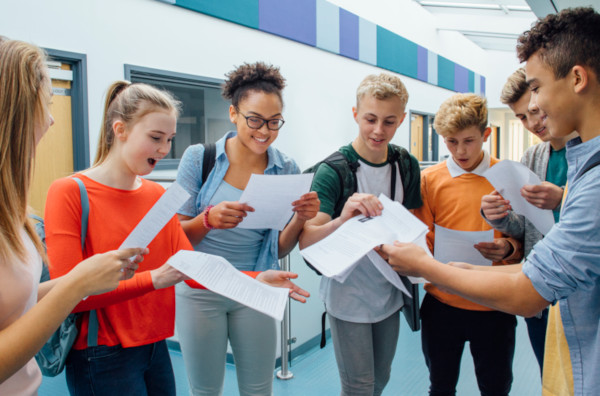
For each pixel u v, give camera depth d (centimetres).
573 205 80
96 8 234
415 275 105
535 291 84
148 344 113
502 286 88
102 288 77
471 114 144
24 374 77
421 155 682
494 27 666
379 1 521
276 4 346
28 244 78
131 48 251
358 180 147
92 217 102
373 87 134
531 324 162
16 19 201
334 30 420
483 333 148
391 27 553
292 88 366
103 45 238
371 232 120
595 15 79
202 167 141
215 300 136
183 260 100
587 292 85
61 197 98
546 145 163
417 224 121
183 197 95
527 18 644
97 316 102
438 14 693
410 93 618
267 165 150
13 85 69
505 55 952
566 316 88
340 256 115
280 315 96
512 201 137
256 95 130
